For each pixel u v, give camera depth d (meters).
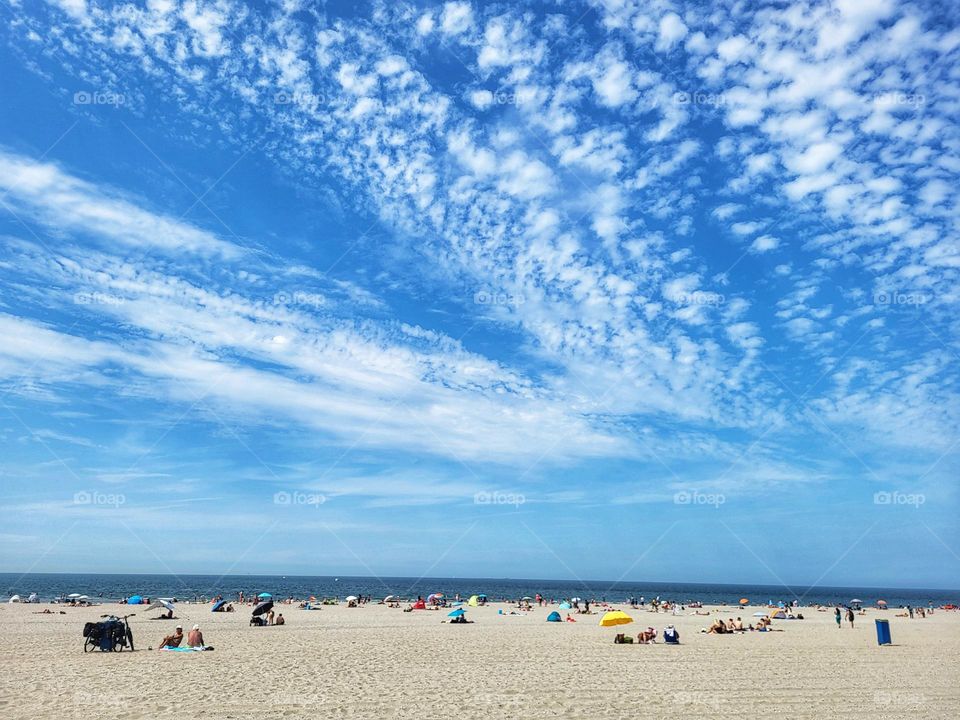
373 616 38.03
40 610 38.78
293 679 14.02
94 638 18.22
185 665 15.78
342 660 17.23
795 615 41.50
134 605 43.72
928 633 29.77
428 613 42.34
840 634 28.62
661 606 51.06
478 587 178.62
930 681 14.71
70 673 14.39
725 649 21.34
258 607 29.83
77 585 126.69
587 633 27.80
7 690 12.38
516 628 30.22
